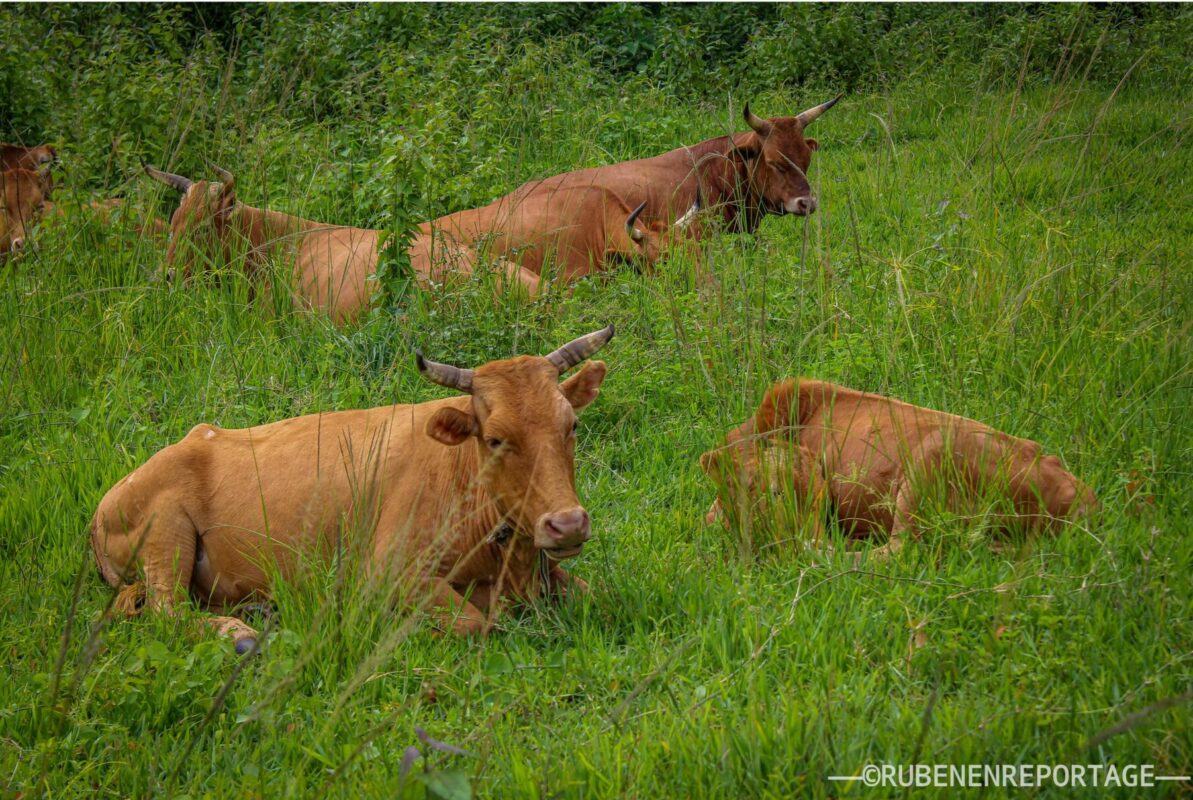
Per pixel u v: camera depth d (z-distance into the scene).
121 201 16.09
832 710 6.38
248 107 18.98
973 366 10.55
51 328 13.12
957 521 8.21
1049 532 8.27
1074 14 25.16
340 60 23.11
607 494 10.08
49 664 7.60
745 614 7.58
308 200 17.45
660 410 11.52
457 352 12.05
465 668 7.48
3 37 21.73
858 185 18.45
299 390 11.92
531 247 15.11
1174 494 8.63
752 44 27.11
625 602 8.12
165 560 8.94
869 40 26.38
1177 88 23.23
